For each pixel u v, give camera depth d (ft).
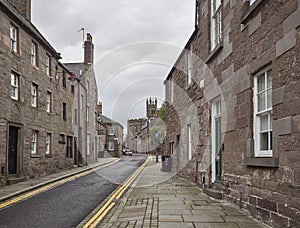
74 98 77.41
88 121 90.68
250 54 21.57
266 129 20.13
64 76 69.92
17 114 45.39
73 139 74.74
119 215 22.16
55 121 62.39
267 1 19.04
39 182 42.75
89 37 97.55
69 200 29.35
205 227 17.90
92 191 34.96
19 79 46.60
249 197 21.11
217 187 29.48
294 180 15.56
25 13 56.65
